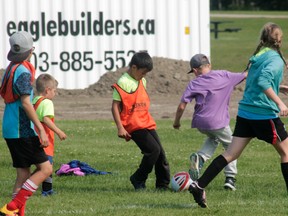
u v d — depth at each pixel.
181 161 40.22
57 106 72.06
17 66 25.22
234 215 26.25
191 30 87.38
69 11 85.06
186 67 84.44
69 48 85.25
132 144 47.22
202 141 48.41
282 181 34.00
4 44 83.44
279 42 27.09
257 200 29.42
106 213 26.70
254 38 169.25
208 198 29.80
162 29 87.00
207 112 31.28
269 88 26.30
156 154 31.25
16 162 25.72
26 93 24.84
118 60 86.38
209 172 27.20
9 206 25.33
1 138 49.97
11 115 25.38
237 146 27.47
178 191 31.02
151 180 34.62
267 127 26.91
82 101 75.94
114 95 31.05
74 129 54.41
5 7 83.50
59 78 85.25
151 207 27.88
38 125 24.97
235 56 129.50
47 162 25.81
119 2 86.00
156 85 81.19
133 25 86.38
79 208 27.88
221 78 31.39
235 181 33.66
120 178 35.06
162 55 87.06
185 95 31.17
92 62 85.75
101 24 85.69
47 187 30.69
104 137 50.50
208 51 87.75
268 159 41.00
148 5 86.50
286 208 27.67
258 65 26.92
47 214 26.72
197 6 87.25
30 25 84.12
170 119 61.81
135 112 31.17
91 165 39.09
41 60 84.69
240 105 27.47
